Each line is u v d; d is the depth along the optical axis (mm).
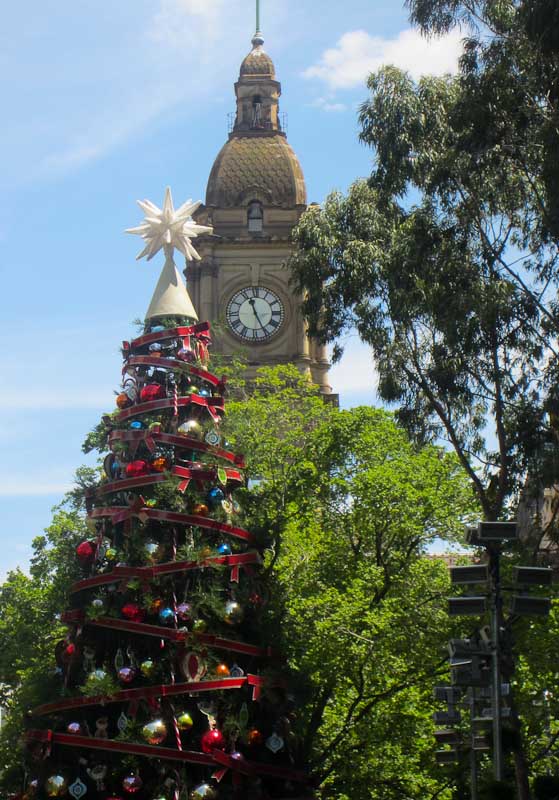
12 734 52938
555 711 53531
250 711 44156
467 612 37906
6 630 62812
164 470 45000
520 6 49062
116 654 43719
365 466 61844
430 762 56812
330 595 54531
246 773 42875
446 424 56062
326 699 53812
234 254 108688
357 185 59188
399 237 56406
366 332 57031
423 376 56406
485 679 39812
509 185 54875
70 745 42875
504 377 54812
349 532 59812
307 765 49406
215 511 45469
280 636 46938
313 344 108312
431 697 55750
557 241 52250
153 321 48531
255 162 111312
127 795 42625
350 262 57188
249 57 115375
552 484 53156
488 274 55500
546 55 48062
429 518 60094
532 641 52812
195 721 43375
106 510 45469
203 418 47094
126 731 42250
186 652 43000
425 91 57281
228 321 107562
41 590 63062
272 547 54094
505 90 52750
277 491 59062
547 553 55250
